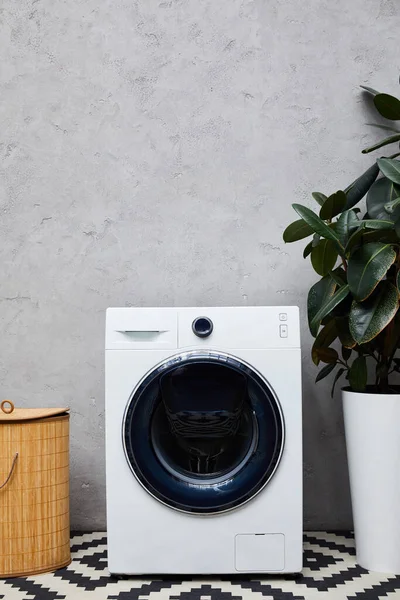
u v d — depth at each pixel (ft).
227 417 7.29
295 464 7.13
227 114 9.25
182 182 9.21
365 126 9.24
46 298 9.18
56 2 9.27
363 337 6.91
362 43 9.28
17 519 7.34
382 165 7.36
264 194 9.20
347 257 7.45
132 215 9.20
